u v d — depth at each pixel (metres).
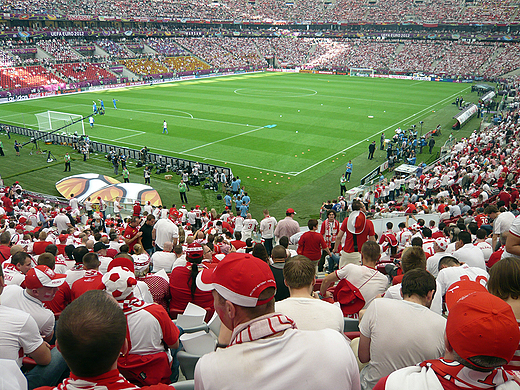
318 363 2.23
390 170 36.62
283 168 36.16
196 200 30.52
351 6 126.06
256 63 118.81
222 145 42.62
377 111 59.69
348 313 5.73
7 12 80.88
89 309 2.30
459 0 112.00
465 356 2.29
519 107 54.94
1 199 23.58
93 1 100.38
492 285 3.49
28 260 6.84
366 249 5.84
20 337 3.79
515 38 98.56
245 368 2.21
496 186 23.38
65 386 2.38
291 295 4.02
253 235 19.70
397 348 3.45
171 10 114.06
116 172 35.53
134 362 4.10
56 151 42.12
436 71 100.12
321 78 97.19
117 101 66.94
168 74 92.81
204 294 6.49
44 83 75.69
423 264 5.60
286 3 135.25
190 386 3.98
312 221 9.53
